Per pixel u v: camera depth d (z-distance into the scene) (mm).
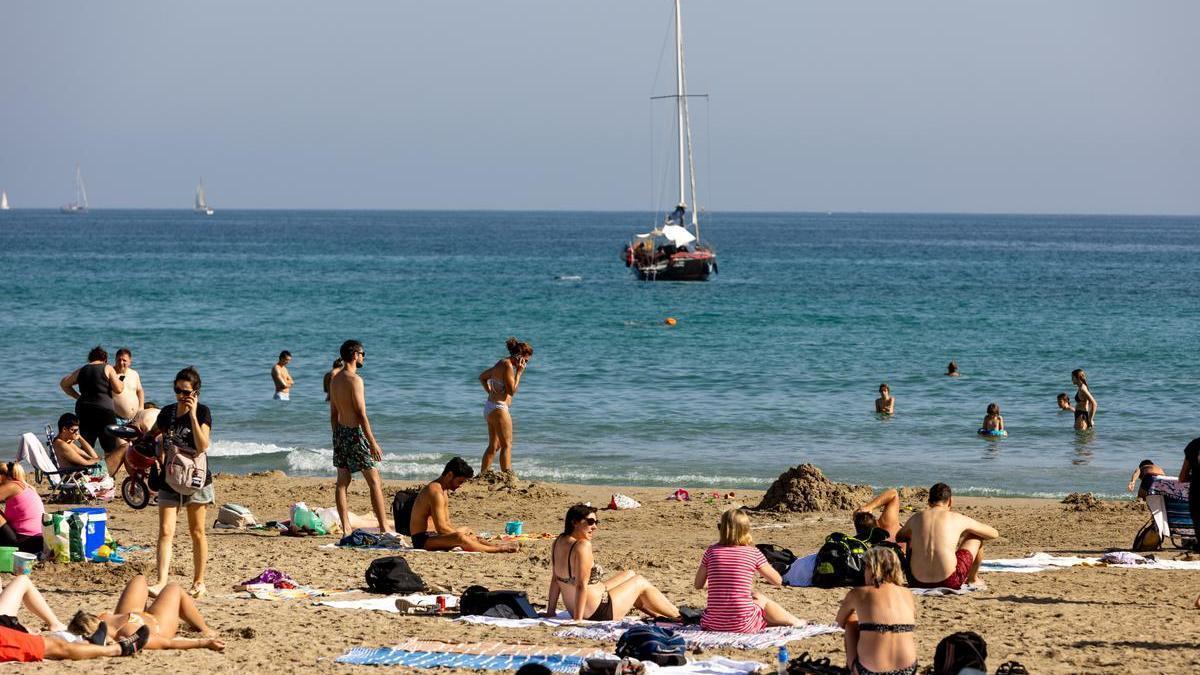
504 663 16312
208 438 19844
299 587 22078
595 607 19266
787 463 43594
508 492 35906
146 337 84250
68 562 23328
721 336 88750
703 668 15953
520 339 85938
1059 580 23625
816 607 20984
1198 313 108125
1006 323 98812
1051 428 51469
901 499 35625
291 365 70625
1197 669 16375
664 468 42375
